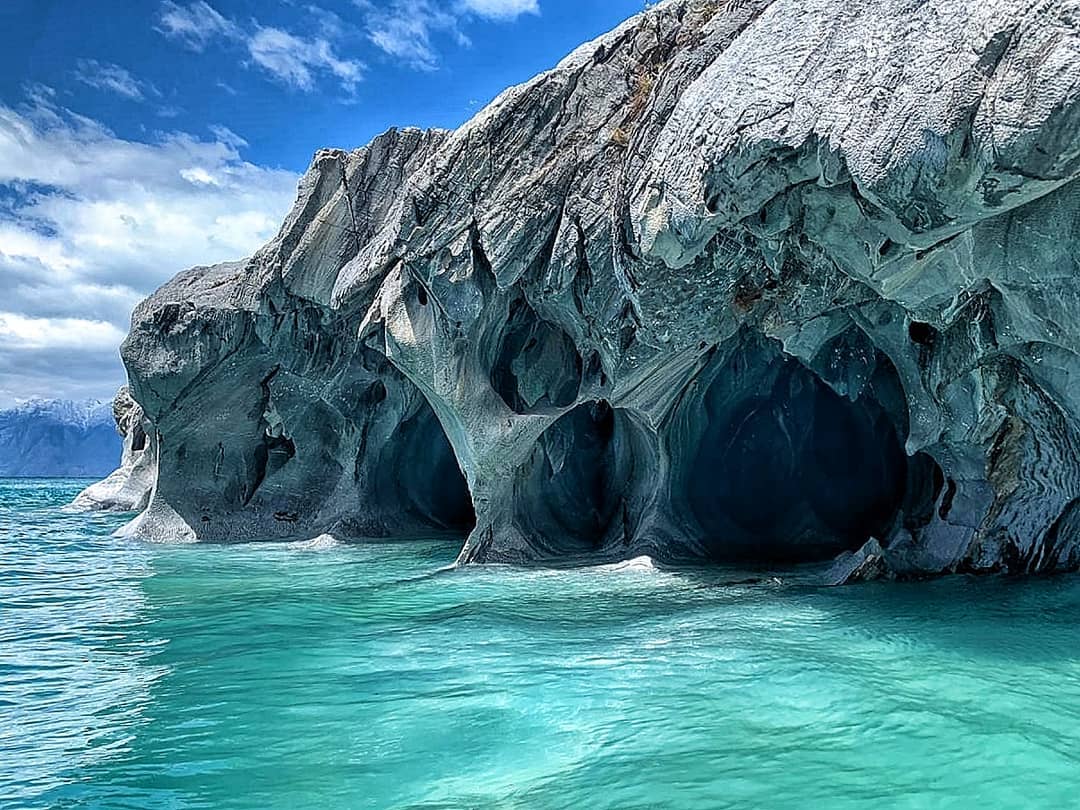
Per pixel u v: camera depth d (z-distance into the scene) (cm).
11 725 612
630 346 1210
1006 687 647
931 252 848
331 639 866
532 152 1236
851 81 783
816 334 1181
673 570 1258
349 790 493
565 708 619
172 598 1128
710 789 473
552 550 1430
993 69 688
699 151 922
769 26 893
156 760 544
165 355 1806
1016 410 1079
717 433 1522
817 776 488
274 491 1964
